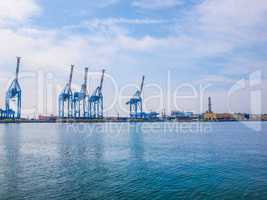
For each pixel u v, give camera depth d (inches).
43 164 1280.8
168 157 1496.1
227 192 821.9
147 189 847.1
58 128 5383.9
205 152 1700.3
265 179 975.0
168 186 884.0
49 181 943.0
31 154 1628.9
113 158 1464.1
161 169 1157.1
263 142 2381.9
